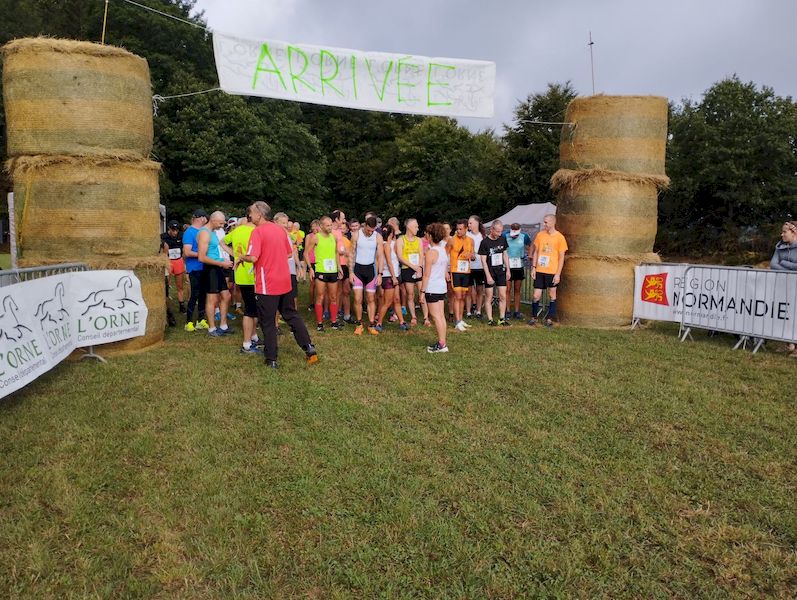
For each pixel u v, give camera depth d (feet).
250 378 19.27
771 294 23.67
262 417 15.40
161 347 24.35
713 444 14.06
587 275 30.81
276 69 26.73
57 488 11.20
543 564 9.18
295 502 10.93
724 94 109.81
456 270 29.45
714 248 109.50
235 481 11.75
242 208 105.91
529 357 22.95
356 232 29.19
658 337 27.81
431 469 12.37
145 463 12.57
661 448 13.84
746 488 11.80
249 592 8.41
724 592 8.63
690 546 9.78
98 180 21.98
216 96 101.76
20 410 15.62
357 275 28.94
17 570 8.80
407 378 19.54
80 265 21.47
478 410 16.33
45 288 18.34
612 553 9.52
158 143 100.48
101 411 15.62
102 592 8.32
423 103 29.25
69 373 19.65
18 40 21.45
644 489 11.73
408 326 30.12
